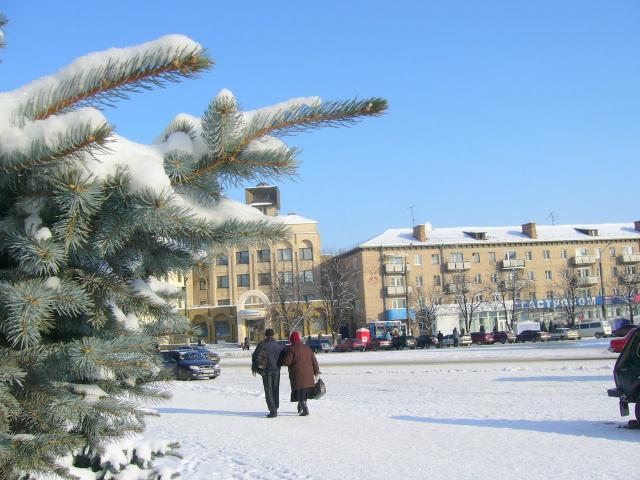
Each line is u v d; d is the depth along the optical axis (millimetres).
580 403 13914
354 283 77188
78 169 2514
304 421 11609
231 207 3102
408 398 16547
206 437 9750
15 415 2881
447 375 23453
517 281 73438
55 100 2424
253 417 12422
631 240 79750
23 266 2695
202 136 2840
